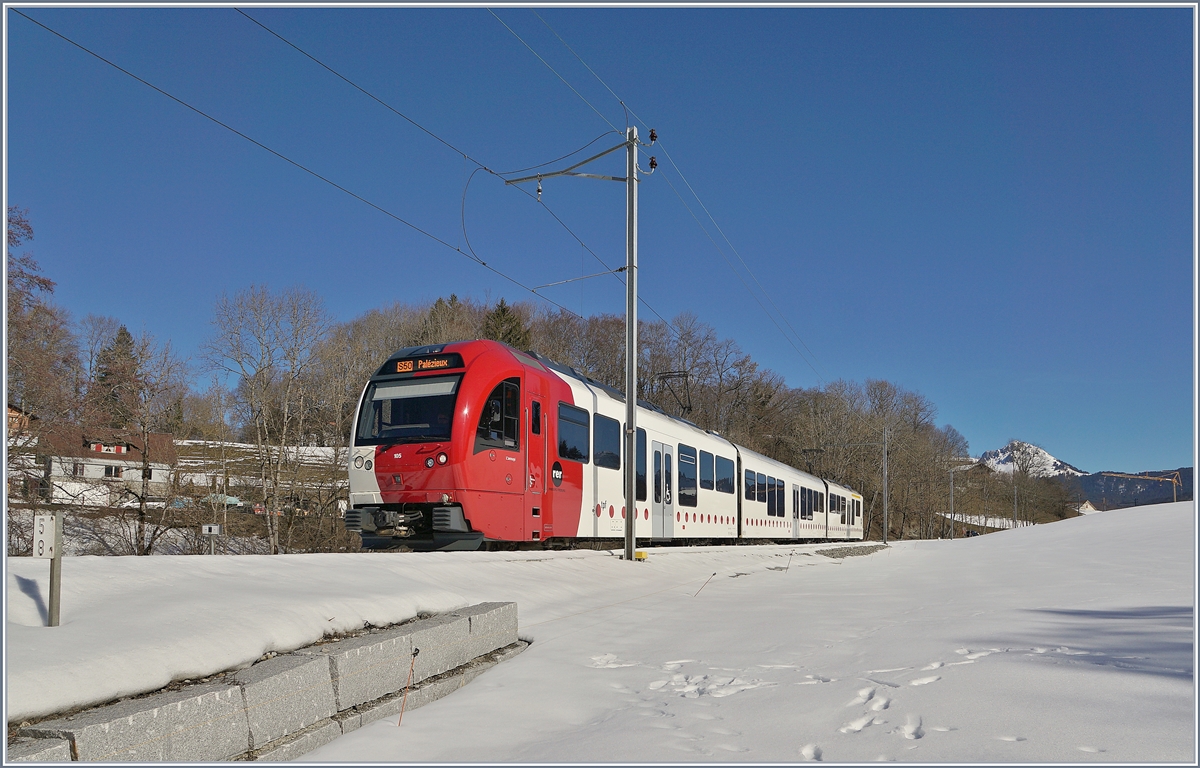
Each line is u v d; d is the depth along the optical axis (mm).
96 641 4484
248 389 43781
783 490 32688
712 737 4590
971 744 4027
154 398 34656
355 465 14281
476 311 75250
